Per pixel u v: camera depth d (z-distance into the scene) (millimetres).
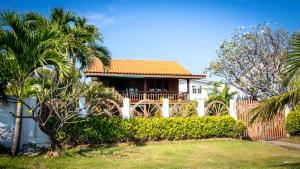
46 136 10758
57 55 8398
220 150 11102
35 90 10859
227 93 21031
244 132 14914
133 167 7969
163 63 31734
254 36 23734
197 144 12609
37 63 8438
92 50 12281
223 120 14328
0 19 8258
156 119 13203
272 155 10148
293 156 9984
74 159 9016
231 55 24438
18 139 9648
